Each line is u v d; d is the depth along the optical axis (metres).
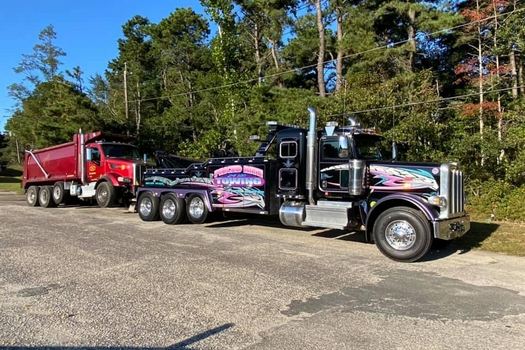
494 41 22.39
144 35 51.47
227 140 26.36
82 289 6.49
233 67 29.75
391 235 8.62
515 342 4.65
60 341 4.66
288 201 10.92
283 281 6.93
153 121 36.06
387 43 28.41
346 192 9.90
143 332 4.89
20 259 8.41
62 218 14.89
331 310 5.63
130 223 13.58
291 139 10.80
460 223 8.91
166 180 13.81
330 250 9.40
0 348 4.50
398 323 5.19
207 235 11.26
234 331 4.93
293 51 31.75
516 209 13.39
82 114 29.70
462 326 5.10
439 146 17.75
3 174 62.72
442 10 26.02
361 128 10.63
